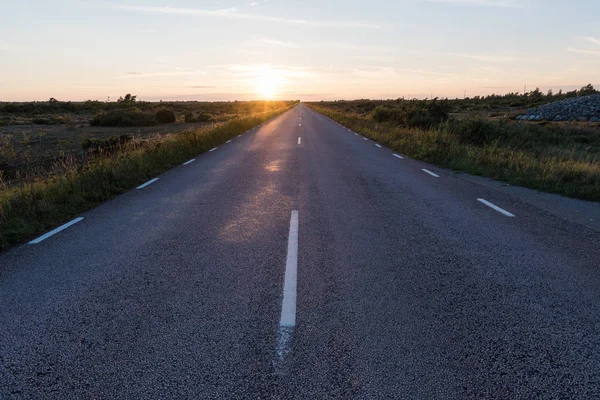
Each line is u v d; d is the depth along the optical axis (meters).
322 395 2.38
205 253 4.78
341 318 3.26
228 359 2.74
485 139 17.98
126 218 6.41
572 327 3.13
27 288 3.89
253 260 4.54
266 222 6.07
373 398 2.35
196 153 15.16
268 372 2.60
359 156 14.33
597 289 3.80
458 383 2.48
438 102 28.78
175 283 3.96
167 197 7.93
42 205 6.57
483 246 4.99
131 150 13.55
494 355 2.76
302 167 11.71
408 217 6.34
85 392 2.44
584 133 26.73
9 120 49.88
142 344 2.93
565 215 6.55
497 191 8.50
